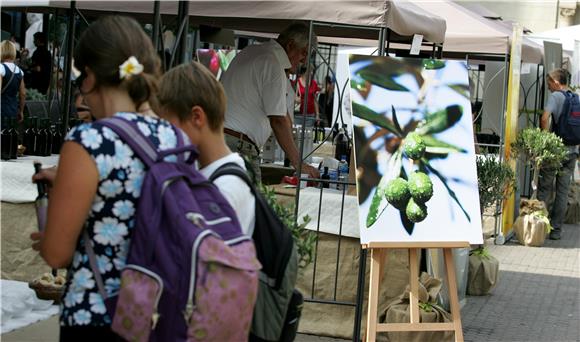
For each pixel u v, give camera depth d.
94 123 2.41
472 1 18.62
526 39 12.04
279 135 5.67
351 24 5.22
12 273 5.71
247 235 2.71
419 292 5.48
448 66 5.24
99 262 2.40
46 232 2.34
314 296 5.75
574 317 6.91
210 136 2.86
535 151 10.47
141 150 2.41
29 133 6.05
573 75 12.84
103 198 2.38
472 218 5.05
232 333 2.39
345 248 5.70
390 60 5.18
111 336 2.40
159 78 2.63
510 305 7.25
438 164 5.07
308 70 5.36
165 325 2.34
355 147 5.00
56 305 4.91
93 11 6.67
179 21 4.81
